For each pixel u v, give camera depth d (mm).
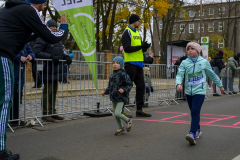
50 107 5504
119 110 4277
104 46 22875
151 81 7793
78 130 4641
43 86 5367
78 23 6422
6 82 2652
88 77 6293
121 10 21812
